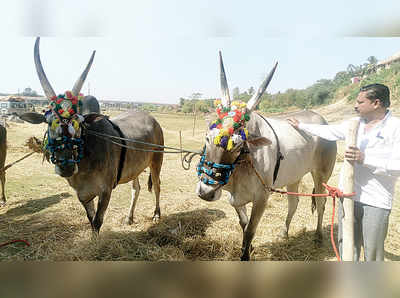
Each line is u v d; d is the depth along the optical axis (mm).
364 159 1929
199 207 4543
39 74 2748
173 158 8469
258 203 2732
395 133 1898
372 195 2055
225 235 3506
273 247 3371
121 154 3258
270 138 2783
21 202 4609
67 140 2580
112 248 3133
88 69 2887
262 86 2537
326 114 3688
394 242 3273
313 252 3314
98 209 2998
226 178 2355
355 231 2254
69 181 2975
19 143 9008
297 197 3568
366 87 1977
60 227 3721
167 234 3551
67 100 2664
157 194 4090
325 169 3535
